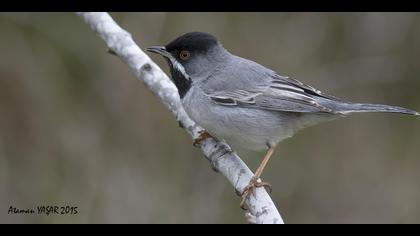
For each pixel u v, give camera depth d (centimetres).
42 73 1452
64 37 1450
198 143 915
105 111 1445
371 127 1580
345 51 1566
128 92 1441
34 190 1405
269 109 916
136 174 1420
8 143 1432
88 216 1378
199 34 938
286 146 1501
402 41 1580
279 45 1513
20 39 1450
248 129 914
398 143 1576
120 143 1438
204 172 1437
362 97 1576
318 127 1546
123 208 1388
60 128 1439
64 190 1403
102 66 1448
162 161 1434
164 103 928
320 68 1540
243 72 932
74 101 1452
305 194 1498
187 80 930
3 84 1442
